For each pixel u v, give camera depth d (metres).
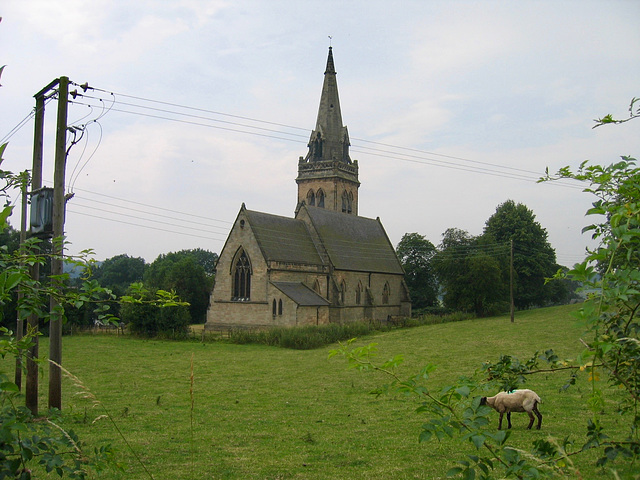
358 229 114.25
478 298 103.44
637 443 8.45
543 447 8.67
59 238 9.84
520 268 115.00
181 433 23.17
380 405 29.47
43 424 8.70
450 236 118.31
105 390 35.00
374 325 81.75
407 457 18.86
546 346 52.50
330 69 125.31
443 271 108.56
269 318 82.75
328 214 107.44
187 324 77.56
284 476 16.98
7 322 51.78
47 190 26.34
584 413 24.20
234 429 23.97
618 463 16.06
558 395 28.39
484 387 11.11
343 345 8.41
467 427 7.45
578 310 7.57
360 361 8.20
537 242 117.94
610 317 9.31
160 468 17.88
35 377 25.20
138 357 54.38
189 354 57.44
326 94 124.75
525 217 118.38
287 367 46.84
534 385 31.53
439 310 122.50
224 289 88.00
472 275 103.56
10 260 9.02
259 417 26.61
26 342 8.33
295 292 84.69
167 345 66.69
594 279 7.59
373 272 107.56
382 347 58.84
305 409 28.69
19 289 9.05
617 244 7.62
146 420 25.80
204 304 120.06
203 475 17.12
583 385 30.78
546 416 23.86
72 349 60.84
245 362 50.66
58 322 25.78
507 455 7.70
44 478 16.08
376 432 23.05
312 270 92.25
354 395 32.84
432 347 56.44
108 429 23.80
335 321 94.56
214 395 33.22
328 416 26.77
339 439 21.89
